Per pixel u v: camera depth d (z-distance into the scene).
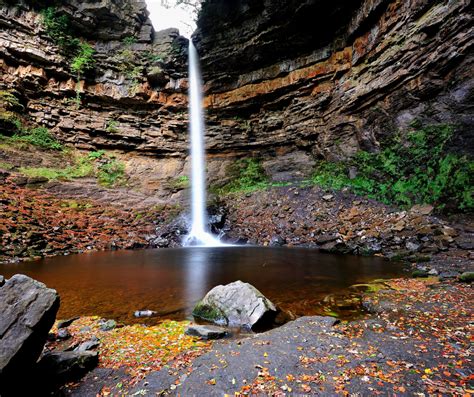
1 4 19.84
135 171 22.48
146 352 3.84
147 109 24.94
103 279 7.89
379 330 4.25
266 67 23.33
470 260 8.22
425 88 13.82
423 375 2.98
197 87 25.41
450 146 12.52
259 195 19.78
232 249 13.94
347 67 19.11
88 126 22.41
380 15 16.48
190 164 24.11
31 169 18.03
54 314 3.21
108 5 23.33
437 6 13.12
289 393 2.80
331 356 3.48
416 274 7.42
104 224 16.03
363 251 11.17
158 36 25.70
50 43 21.59
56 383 3.08
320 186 17.92
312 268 9.10
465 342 3.66
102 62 23.62
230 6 22.23
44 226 13.66
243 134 24.66
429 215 11.79
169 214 18.70
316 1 18.31
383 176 15.45
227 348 3.83
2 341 2.64
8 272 8.69
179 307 5.71
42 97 21.36
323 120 20.88
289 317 5.13
